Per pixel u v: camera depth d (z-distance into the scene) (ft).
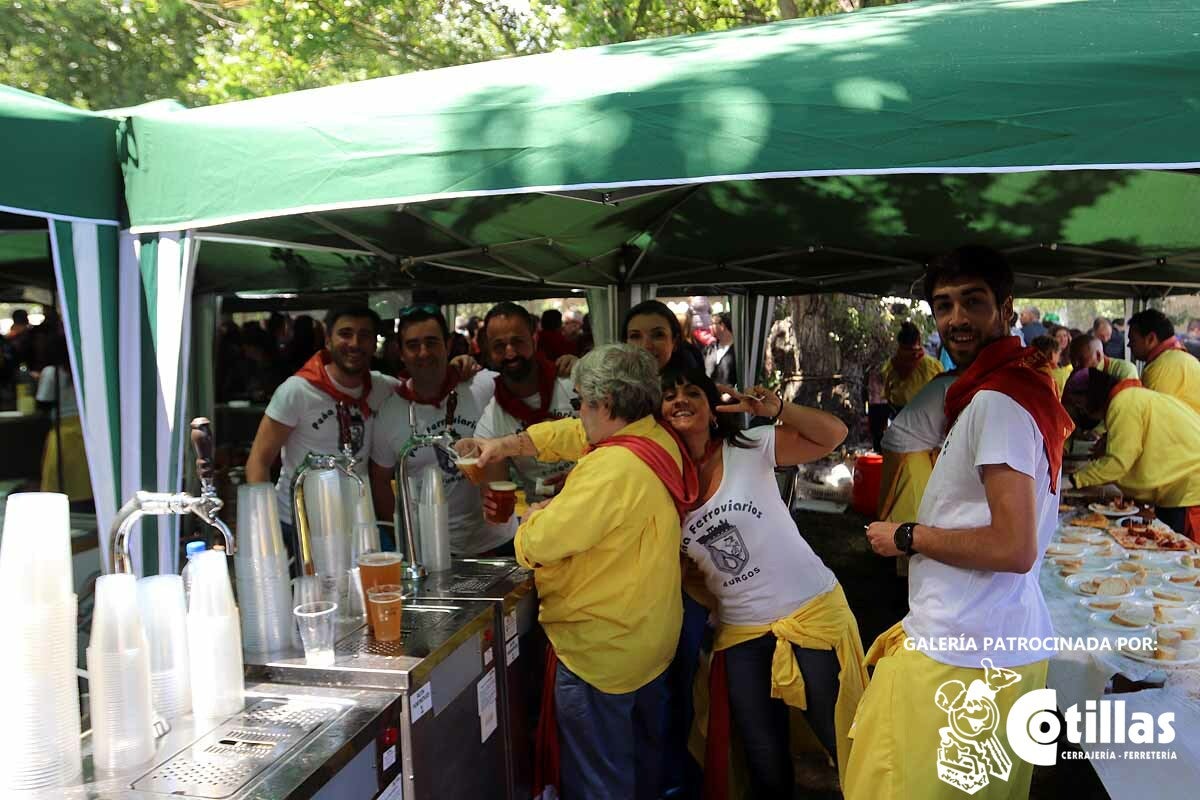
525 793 8.25
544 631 8.53
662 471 7.37
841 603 8.26
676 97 6.51
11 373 19.49
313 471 7.22
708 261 17.89
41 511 4.58
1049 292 22.12
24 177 7.42
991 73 5.90
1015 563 5.60
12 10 30.40
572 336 31.07
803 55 6.88
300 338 27.48
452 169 7.15
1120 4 8.16
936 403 11.96
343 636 6.70
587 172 6.75
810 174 6.22
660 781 8.04
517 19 37.22
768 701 8.29
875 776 6.36
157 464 8.54
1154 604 9.14
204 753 5.02
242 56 31.89
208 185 7.97
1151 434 13.87
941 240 15.72
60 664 4.62
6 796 4.52
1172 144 5.57
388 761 5.70
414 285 20.43
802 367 30.83
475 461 8.12
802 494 27.63
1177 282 18.10
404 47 35.55
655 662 7.68
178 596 5.52
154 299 8.39
